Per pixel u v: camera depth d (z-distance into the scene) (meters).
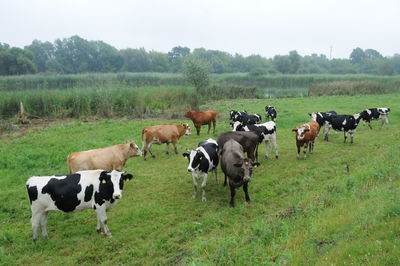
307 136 12.59
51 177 7.23
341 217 6.63
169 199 9.49
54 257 6.80
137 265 6.45
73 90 26.23
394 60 122.69
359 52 163.25
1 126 19.14
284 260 5.27
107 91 25.70
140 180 11.09
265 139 12.77
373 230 5.71
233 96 35.69
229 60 119.50
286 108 25.73
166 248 6.96
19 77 45.91
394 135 15.97
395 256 4.64
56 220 8.38
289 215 7.63
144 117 23.03
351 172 10.50
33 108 23.39
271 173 11.40
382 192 7.53
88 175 7.34
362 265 4.63
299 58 107.81
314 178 10.55
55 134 17.09
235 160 8.80
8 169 11.83
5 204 9.27
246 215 8.23
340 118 15.16
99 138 15.98
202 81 34.41
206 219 8.05
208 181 10.93
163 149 14.73
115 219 8.38
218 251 5.91
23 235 7.69
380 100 28.70
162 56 107.50
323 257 5.13
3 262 6.62
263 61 120.44
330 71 118.12
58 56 111.56
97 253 6.90
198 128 17.27
